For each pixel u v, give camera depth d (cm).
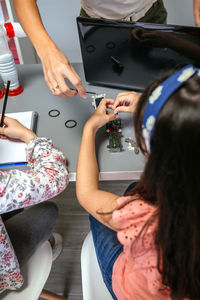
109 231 99
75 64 147
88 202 88
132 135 116
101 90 135
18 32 131
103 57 127
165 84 53
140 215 67
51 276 162
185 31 109
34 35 119
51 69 109
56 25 271
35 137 111
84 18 117
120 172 106
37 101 133
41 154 104
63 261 167
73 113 127
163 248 62
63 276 161
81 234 176
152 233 64
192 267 62
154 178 56
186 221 56
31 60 256
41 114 127
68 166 109
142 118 57
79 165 97
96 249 100
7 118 117
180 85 50
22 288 104
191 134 47
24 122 122
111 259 93
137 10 152
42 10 267
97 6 151
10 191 90
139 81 128
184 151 48
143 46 116
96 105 128
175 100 49
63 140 117
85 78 139
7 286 102
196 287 66
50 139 110
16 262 97
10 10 210
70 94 110
